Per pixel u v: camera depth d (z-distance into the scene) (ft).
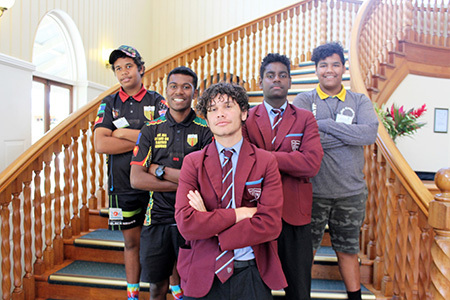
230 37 13.79
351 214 5.45
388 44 13.82
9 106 10.10
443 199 3.84
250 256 3.82
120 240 7.94
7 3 8.92
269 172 3.83
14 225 6.83
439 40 15.62
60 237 7.91
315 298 6.29
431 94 15.43
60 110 14.21
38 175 7.31
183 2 22.72
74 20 14.01
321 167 5.43
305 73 13.74
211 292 3.70
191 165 3.96
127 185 6.05
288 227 4.77
